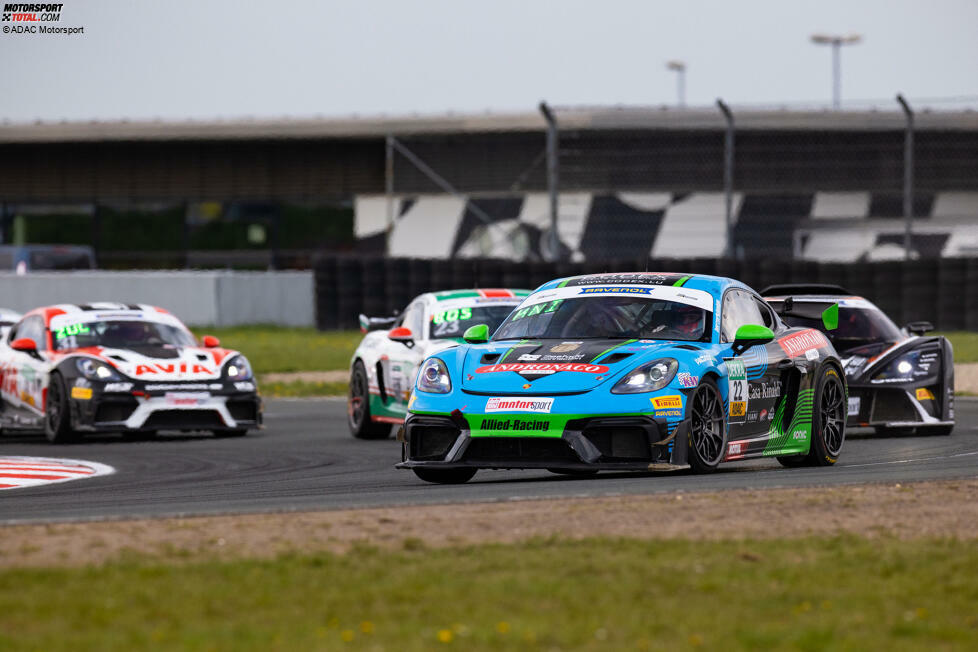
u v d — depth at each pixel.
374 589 17.06
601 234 135.00
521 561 19.02
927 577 18.25
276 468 35.59
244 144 159.88
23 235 167.75
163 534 21.77
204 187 162.00
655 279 32.66
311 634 14.76
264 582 17.48
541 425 28.14
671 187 133.38
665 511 24.12
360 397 46.34
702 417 29.61
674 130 131.88
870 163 130.12
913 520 23.42
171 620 15.48
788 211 131.50
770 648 14.35
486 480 31.12
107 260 165.38
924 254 129.62
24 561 19.30
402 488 29.38
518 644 14.37
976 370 71.38
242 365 47.06
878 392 42.69
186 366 45.94
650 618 15.62
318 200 159.12
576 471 32.09
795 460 34.44
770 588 17.41
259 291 118.31
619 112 132.25
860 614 16.09
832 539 21.14
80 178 164.75
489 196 143.00
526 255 141.38
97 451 41.56
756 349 32.00
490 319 45.38
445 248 146.12
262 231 161.38
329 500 26.92
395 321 48.44
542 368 29.02
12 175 166.25
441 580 17.66
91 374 44.62
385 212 154.75
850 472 31.89
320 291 103.31
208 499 27.97
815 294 47.66
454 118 143.62
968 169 129.12
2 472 35.03
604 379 28.44
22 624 15.17
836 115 128.75
